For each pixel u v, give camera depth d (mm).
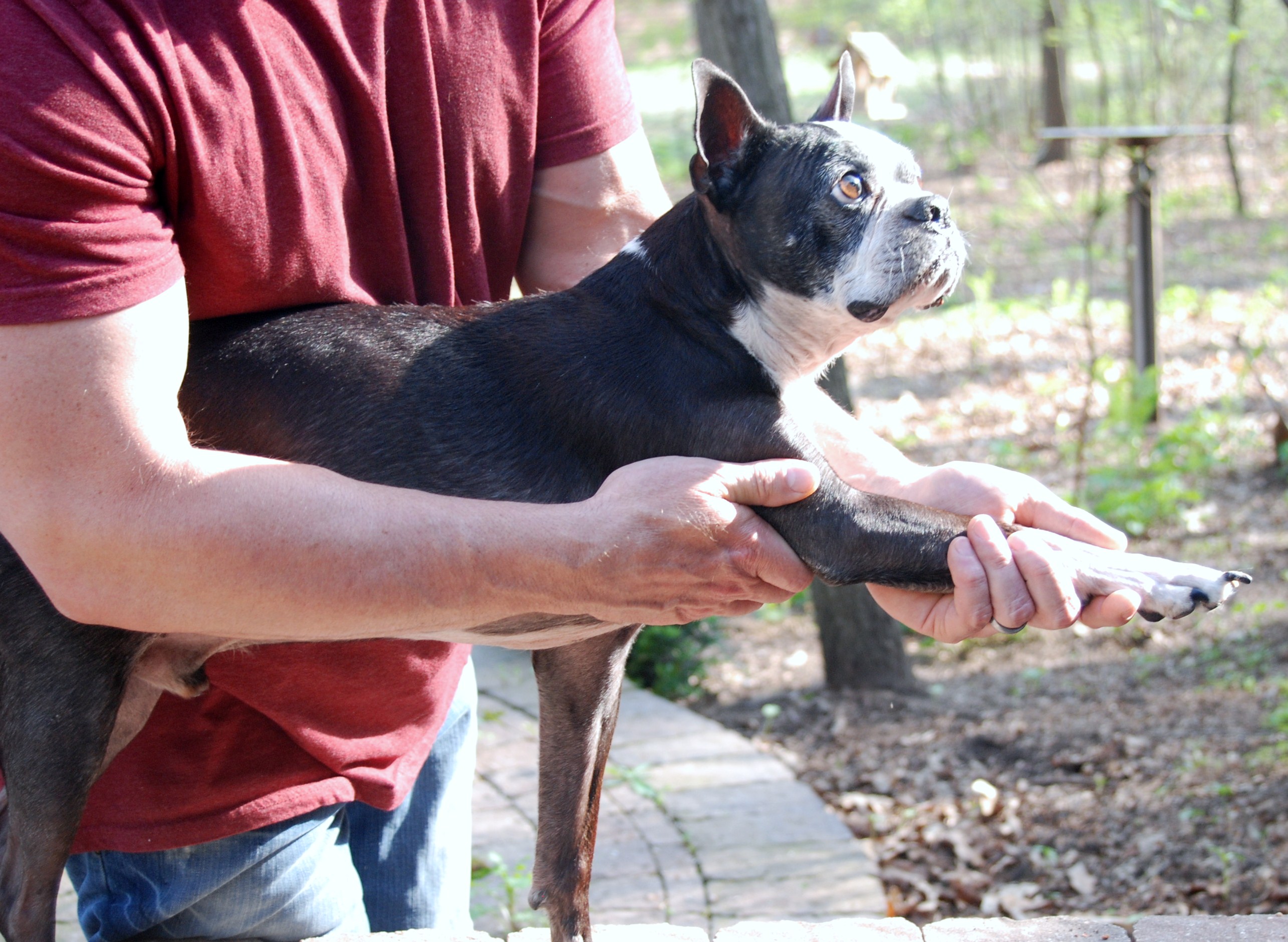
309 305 2115
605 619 1985
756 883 4410
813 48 25406
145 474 1679
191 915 2398
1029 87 18047
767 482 2002
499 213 2293
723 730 5613
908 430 9586
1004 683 6523
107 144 1654
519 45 2229
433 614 1837
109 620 1776
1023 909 4637
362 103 2035
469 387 2113
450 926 2701
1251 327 10781
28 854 2107
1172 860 4742
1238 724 5625
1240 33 9250
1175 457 8445
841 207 2223
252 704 2277
